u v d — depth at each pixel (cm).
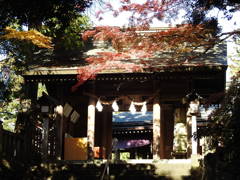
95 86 1331
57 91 1312
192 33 948
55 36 1422
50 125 1338
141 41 1006
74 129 1588
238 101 834
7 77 1611
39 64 1319
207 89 1337
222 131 860
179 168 1051
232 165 796
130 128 1739
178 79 1312
